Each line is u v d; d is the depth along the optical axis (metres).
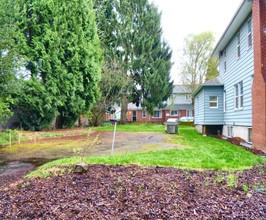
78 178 4.01
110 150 8.09
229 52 13.02
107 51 24.53
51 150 8.80
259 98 8.22
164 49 27.75
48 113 15.38
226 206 2.80
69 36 16.05
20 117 15.29
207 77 30.73
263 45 8.11
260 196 3.08
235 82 11.81
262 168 4.79
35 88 14.38
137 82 26.73
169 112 35.25
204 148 7.95
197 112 17.00
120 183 3.65
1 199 3.45
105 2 25.23
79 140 11.31
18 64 10.73
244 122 10.39
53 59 15.02
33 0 14.51
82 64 16.83
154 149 7.98
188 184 3.57
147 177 3.96
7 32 10.20
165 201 2.98
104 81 21.52
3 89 10.65
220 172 4.34
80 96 17.30
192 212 2.68
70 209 2.91
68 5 16.12
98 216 2.71
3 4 10.42
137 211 2.77
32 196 3.41
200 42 30.56
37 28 14.62
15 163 6.80
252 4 8.91
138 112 36.09
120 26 25.47
